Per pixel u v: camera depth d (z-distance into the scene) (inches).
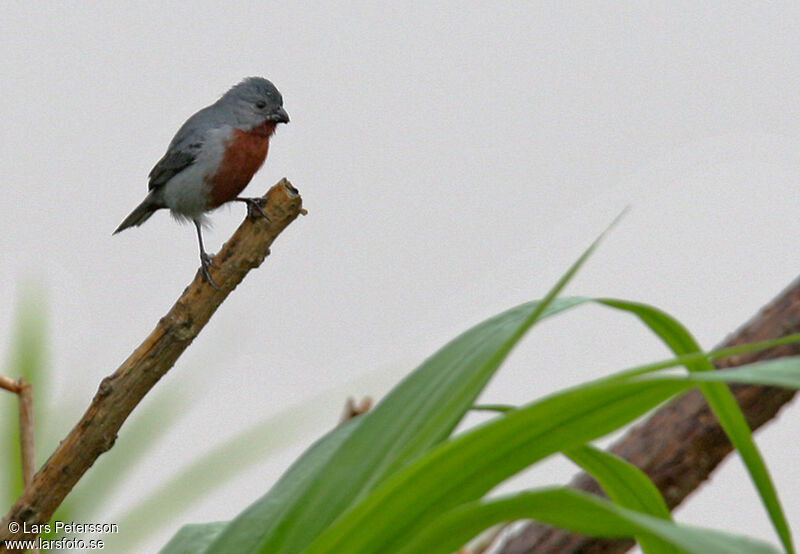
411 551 93.0
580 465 133.7
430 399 120.1
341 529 96.0
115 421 187.2
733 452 231.9
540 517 87.9
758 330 230.5
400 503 96.0
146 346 191.3
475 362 120.0
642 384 89.7
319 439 146.9
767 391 223.5
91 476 200.2
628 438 237.3
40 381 215.6
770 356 226.7
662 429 233.0
